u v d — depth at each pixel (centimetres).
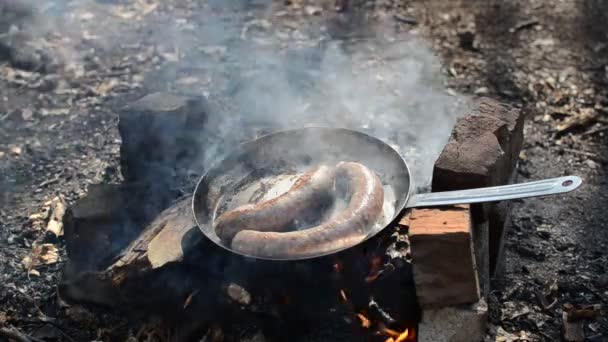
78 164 171
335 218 119
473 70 193
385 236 124
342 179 126
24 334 134
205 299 130
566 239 148
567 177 119
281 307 125
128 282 130
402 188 130
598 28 206
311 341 128
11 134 180
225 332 131
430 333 122
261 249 117
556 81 188
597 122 175
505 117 140
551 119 177
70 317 138
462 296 121
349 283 123
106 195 141
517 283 139
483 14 215
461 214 121
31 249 151
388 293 125
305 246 116
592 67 192
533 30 207
